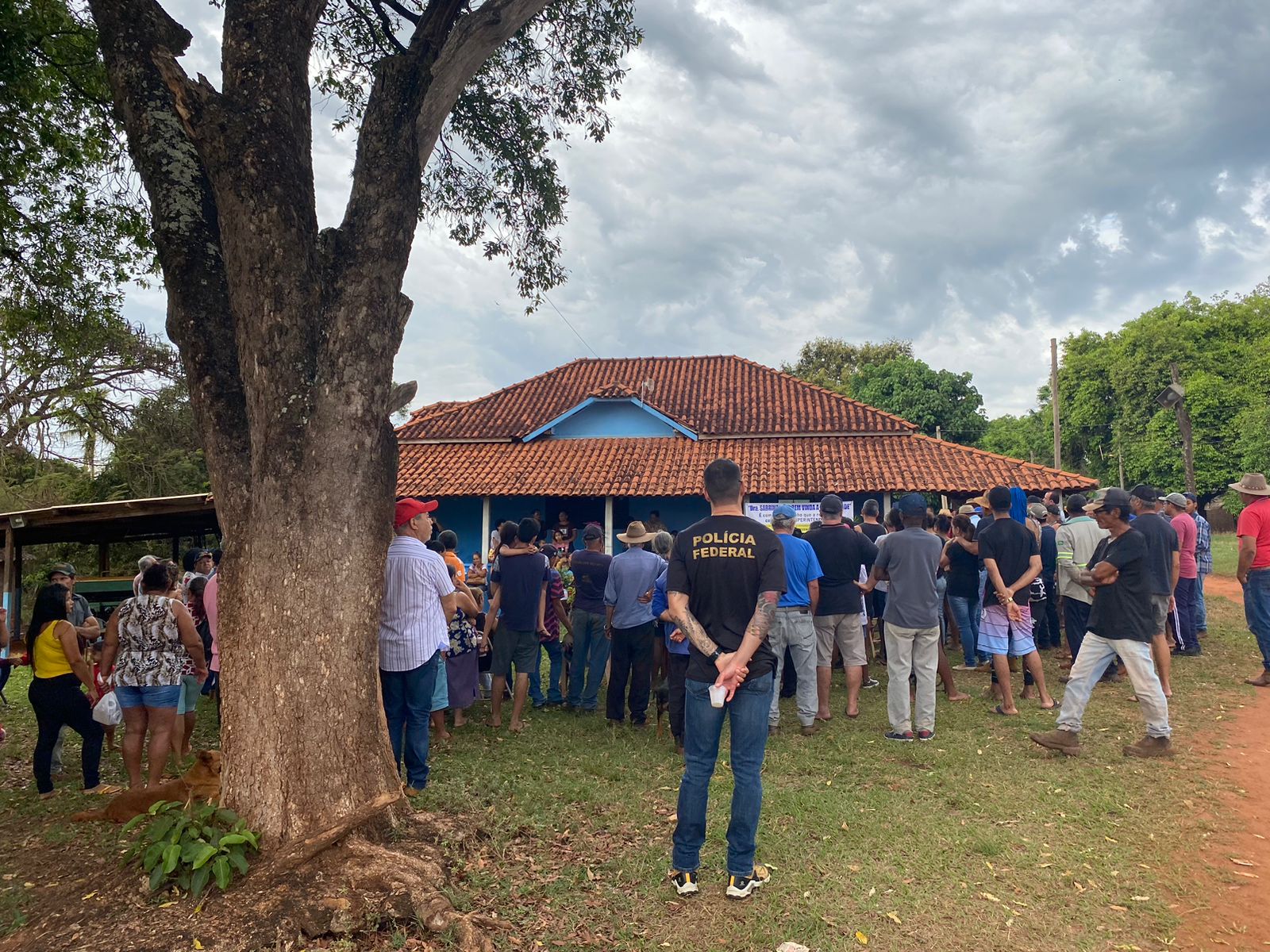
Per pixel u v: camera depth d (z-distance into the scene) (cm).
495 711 770
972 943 376
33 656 626
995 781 582
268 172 430
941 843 478
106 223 977
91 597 1465
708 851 466
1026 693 839
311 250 443
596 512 1823
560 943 369
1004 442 4706
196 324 454
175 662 593
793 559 716
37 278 967
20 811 587
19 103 858
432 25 516
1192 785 571
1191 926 394
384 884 378
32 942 356
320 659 421
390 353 457
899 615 688
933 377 3525
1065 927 390
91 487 2309
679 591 416
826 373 4425
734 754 410
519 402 2136
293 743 413
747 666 404
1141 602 627
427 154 497
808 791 566
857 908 404
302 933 355
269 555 420
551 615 871
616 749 688
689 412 1986
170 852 382
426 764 555
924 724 691
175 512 1147
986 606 777
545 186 925
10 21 791
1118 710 771
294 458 423
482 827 484
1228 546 2759
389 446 464
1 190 887
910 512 695
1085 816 518
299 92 460
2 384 1830
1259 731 695
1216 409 3400
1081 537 902
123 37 476
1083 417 3947
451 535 805
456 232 953
